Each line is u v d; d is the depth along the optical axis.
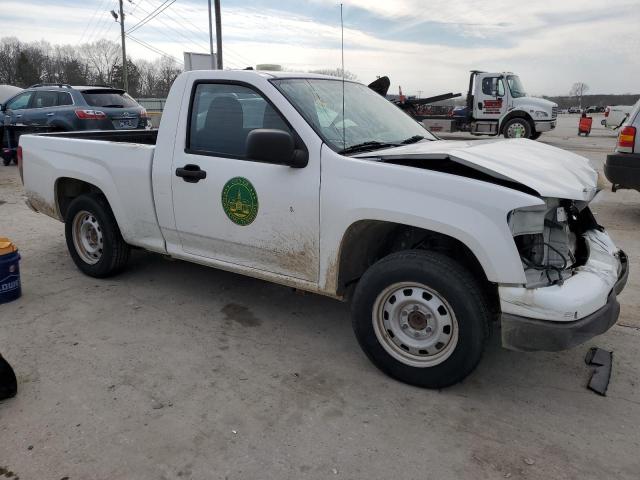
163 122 3.97
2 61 66.75
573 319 2.65
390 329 3.13
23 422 2.75
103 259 4.66
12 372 2.94
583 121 23.36
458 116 19.31
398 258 3.00
